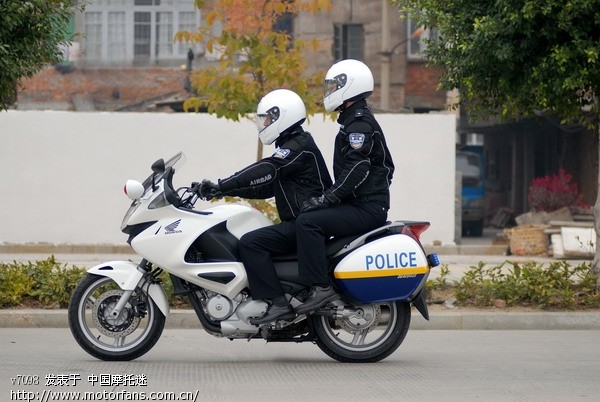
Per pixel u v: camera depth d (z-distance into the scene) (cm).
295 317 2295
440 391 2064
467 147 9375
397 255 2306
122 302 2303
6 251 5869
